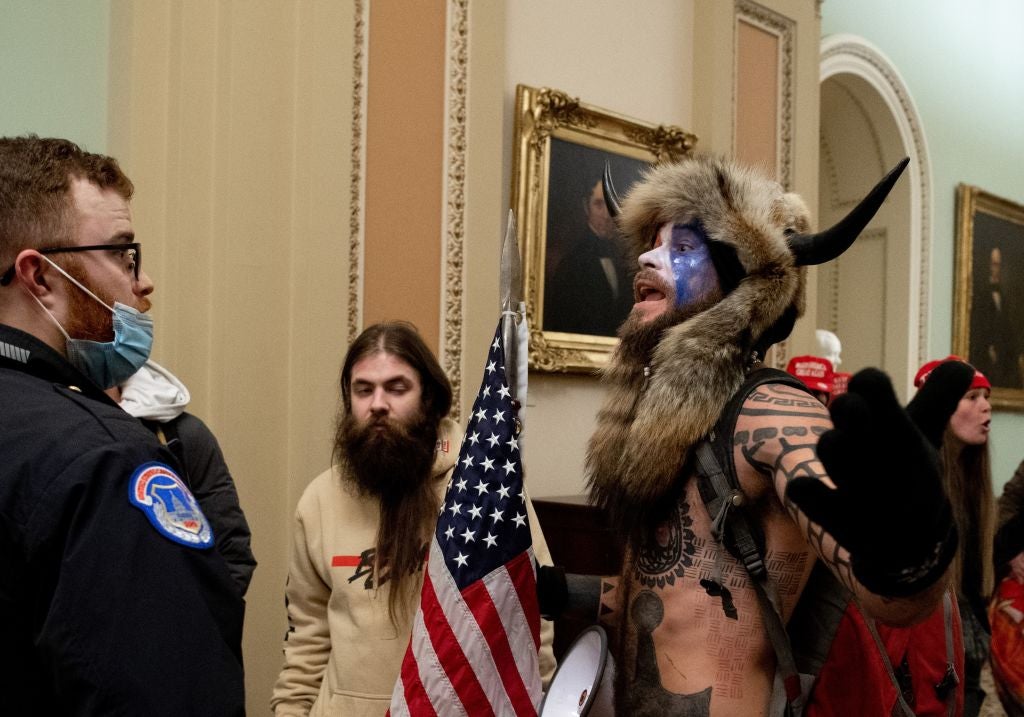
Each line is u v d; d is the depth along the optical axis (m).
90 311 1.36
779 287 1.52
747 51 4.95
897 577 0.98
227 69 3.07
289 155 3.17
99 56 3.34
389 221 3.35
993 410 7.85
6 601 1.10
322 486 2.21
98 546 1.09
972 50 7.95
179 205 3.18
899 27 7.09
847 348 7.45
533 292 3.93
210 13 3.14
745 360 1.51
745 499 1.42
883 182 1.41
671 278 1.58
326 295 3.15
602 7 4.42
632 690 1.53
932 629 2.20
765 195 1.59
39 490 1.11
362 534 2.09
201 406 3.06
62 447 1.14
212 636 1.16
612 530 1.63
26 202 1.32
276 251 3.13
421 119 3.47
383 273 3.33
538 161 3.96
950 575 1.02
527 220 3.92
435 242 3.50
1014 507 2.89
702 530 1.48
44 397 1.21
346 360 2.25
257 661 3.02
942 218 7.48
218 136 3.08
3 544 1.10
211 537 1.23
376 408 2.10
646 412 1.50
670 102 4.73
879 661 1.58
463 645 1.68
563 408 4.19
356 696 1.95
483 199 3.64
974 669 2.85
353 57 3.26
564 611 1.79
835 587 1.46
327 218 3.16
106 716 1.05
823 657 1.46
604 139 4.27
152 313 3.19
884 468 0.93
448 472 2.18
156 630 1.10
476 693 1.66
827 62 6.35
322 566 2.10
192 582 1.16
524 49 4.09
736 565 1.45
